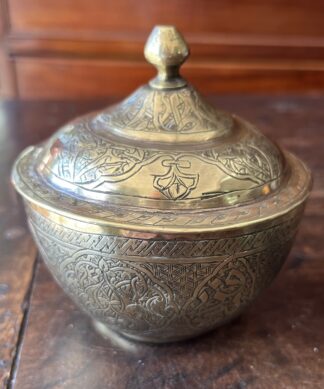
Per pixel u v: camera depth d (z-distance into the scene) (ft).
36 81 1.86
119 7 1.74
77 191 0.56
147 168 0.55
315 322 0.72
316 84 1.90
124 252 0.53
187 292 0.55
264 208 0.55
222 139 0.59
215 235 0.52
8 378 0.61
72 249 0.55
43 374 0.62
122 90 1.88
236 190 0.55
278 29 1.81
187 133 0.58
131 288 0.55
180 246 0.52
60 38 1.78
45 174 0.60
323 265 0.84
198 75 1.86
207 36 1.80
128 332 0.62
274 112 1.44
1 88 1.88
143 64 1.83
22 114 1.39
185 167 0.55
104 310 0.59
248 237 0.54
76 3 1.73
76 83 1.86
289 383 0.62
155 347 0.66
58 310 0.72
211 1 1.74
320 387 0.61
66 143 0.61
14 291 0.76
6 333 0.68
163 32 0.59
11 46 1.79
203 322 0.60
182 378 0.62
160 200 0.53
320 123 1.37
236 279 0.56
